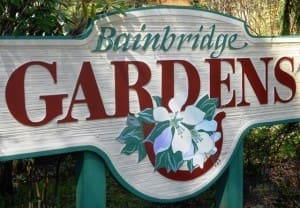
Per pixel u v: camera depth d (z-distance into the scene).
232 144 3.91
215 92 3.80
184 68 3.63
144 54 3.45
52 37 3.08
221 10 8.62
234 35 3.88
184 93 3.64
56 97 3.11
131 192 3.43
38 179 4.06
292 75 4.26
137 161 3.45
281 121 4.20
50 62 3.08
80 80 3.19
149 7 3.45
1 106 2.94
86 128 3.22
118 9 3.31
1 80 2.94
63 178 4.94
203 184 3.77
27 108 3.02
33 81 3.03
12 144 2.97
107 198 5.02
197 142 3.72
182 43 3.62
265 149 5.41
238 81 3.92
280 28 6.86
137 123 3.44
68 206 4.59
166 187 3.59
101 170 3.33
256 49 4.02
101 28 3.26
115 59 3.33
